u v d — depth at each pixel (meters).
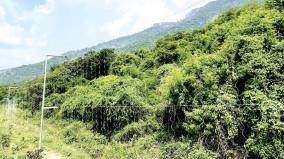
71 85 64.12
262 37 29.28
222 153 27.83
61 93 64.06
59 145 40.75
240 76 28.84
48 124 54.28
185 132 32.41
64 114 53.34
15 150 35.56
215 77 30.14
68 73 66.06
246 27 31.00
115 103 42.16
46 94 65.38
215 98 29.39
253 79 28.03
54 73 67.38
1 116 56.34
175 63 45.72
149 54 56.91
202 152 28.23
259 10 34.16
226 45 31.17
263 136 25.84
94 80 57.38
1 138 37.47
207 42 39.94
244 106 27.91
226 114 27.98
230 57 30.20
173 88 32.38
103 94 46.22
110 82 48.97
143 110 40.53
